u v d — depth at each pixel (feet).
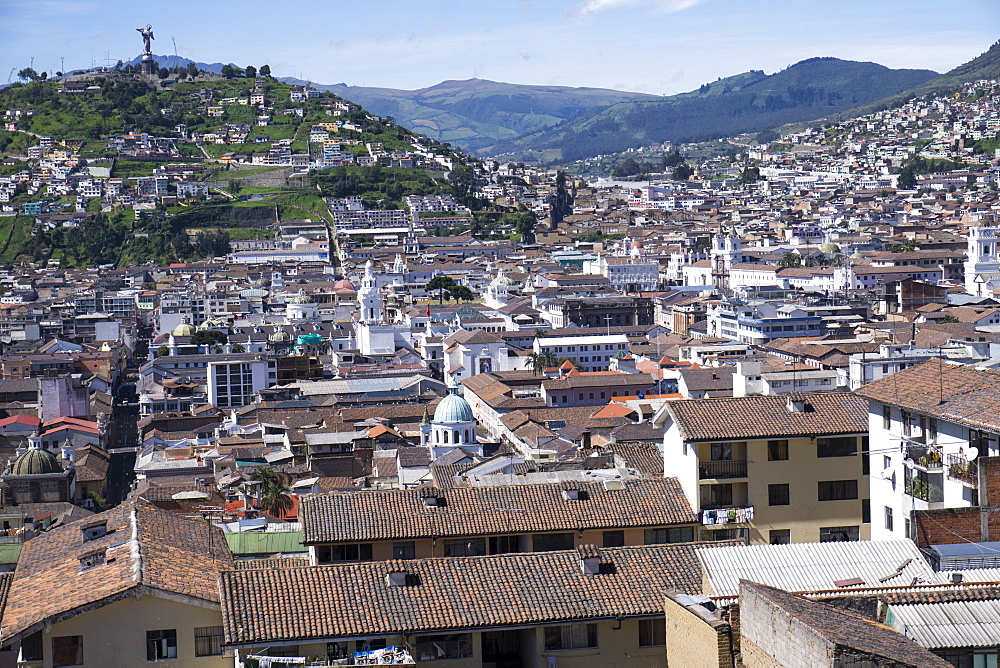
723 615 233.55
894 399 306.76
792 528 348.79
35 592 296.71
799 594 231.71
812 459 349.82
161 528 337.31
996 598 220.02
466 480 431.43
